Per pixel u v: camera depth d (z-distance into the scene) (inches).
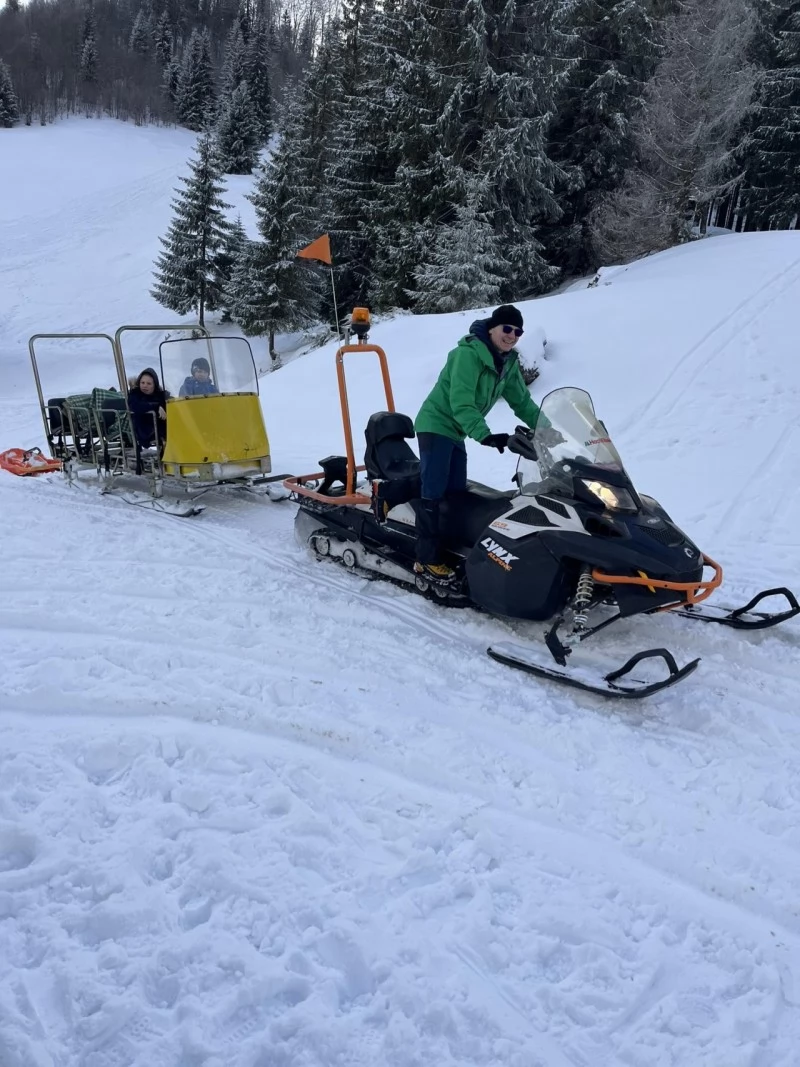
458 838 102.8
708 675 147.7
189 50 2583.7
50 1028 75.3
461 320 511.2
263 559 211.5
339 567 205.9
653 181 799.7
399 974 81.4
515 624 170.2
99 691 135.7
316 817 105.3
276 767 116.9
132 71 2891.2
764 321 434.6
